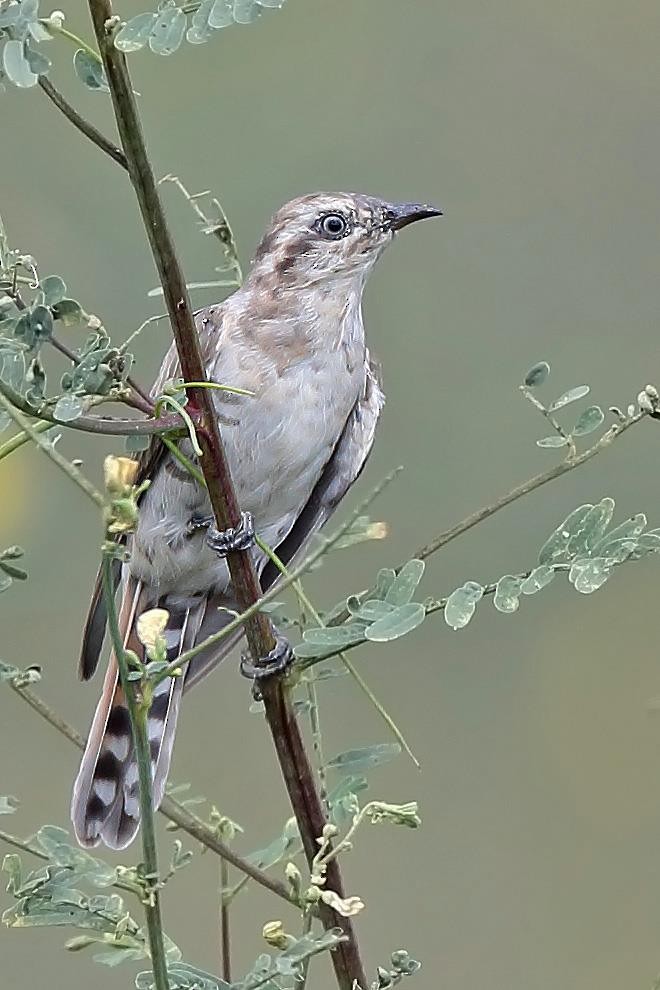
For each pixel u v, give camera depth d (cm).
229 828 685
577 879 1107
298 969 589
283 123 1298
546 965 1066
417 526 1215
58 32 595
